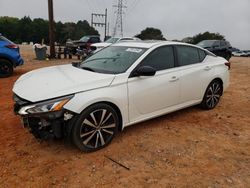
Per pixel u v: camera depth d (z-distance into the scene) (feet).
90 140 13.98
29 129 13.58
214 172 12.85
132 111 15.35
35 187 11.33
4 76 33.58
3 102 22.31
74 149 14.29
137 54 16.47
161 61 17.08
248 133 17.44
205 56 20.57
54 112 12.50
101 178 12.03
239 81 35.60
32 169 12.51
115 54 17.33
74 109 12.84
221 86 21.80
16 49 34.14
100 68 16.14
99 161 13.32
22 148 14.28
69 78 14.38
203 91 20.13
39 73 16.06
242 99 25.71
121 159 13.57
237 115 20.84
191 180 12.16
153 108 16.51
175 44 18.38
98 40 77.00
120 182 11.81
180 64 18.20
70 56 66.80
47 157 13.50
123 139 15.66
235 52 162.81
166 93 16.94
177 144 15.40
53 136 13.03
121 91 14.58
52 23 64.54
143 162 13.39
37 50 59.77
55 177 11.99
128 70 15.24
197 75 19.10
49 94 12.82
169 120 18.95
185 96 18.54
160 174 12.50
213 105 21.66
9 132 16.16
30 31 258.16
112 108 14.32
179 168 13.03
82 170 12.54
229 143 15.89
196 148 15.05
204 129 17.74
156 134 16.55
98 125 13.97
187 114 20.36
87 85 13.65
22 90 13.71
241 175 12.73
